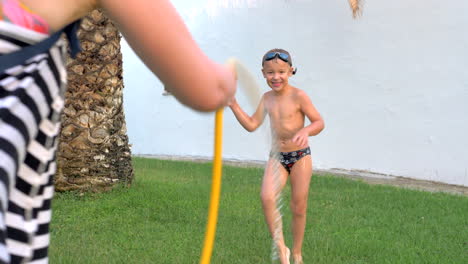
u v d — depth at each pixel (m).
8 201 0.81
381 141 11.16
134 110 14.65
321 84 11.90
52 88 0.85
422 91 10.62
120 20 0.84
